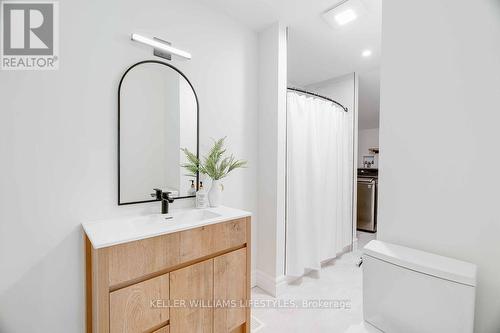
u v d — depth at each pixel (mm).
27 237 1170
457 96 1021
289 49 2516
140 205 1534
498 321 965
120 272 1035
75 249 1300
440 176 1075
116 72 1426
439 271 924
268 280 2096
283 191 2121
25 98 1162
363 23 2053
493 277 964
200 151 1842
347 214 3119
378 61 2801
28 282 1175
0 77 1116
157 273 1164
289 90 2271
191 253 1275
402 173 1188
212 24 1875
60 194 1254
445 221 1067
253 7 1860
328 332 1587
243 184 2131
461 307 881
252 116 2189
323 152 2621
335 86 3324
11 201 1130
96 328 1077
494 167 945
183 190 1739
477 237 990
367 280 1128
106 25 1385
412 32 1141
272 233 2086
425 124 1110
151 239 1127
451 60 1032
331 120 2729
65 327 1270
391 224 1231
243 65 2105
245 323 1565
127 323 1058
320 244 2572
